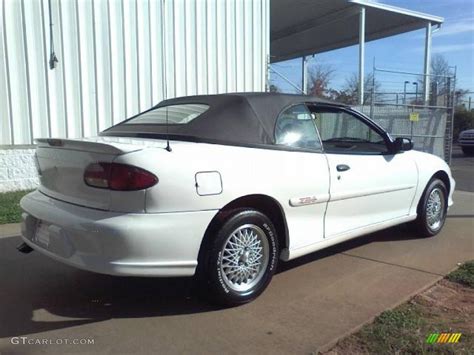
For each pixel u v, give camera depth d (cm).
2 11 768
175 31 966
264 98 405
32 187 821
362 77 1450
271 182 369
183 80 988
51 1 811
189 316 343
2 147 786
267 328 324
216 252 339
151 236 308
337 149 451
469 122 2794
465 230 604
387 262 467
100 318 340
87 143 320
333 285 404
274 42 2091
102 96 880
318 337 311
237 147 364
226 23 1044
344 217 443
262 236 370
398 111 1340
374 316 341
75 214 323
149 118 422
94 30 861
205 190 329
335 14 1549
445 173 577
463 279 415
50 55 817
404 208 521
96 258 312
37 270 438
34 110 811
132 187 307
